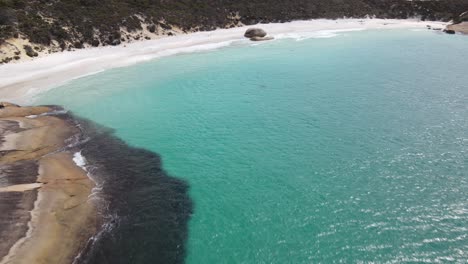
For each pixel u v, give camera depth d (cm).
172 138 3238
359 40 6888
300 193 2497
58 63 4969
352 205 2369
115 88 4325
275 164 2834
